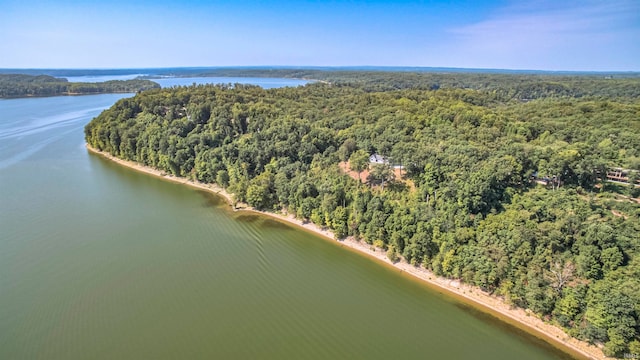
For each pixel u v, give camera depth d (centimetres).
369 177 9406
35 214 9538
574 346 5434
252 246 8381
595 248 6006
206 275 7181
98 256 7675
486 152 8975
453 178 8069
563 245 6400
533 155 8688
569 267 6016
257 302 6450
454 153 9031
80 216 9575
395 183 9106
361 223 8294
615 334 5091
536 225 6756
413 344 5588
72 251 7819
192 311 6150
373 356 5353
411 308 6375
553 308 5825
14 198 10544
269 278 7169
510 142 10200
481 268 6488
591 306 5453
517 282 6156
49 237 8375
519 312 6100
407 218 7612
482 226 7175
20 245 7962
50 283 6706
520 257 6347
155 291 6625
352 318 6112
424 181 8681
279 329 5819
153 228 9069
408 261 7519
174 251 8025
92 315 5956
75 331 5609
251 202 10325
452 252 6894
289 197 9825
